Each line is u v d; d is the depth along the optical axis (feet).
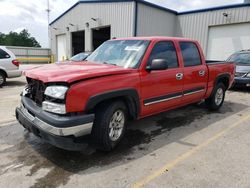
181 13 58.34
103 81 11.27
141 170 10.69
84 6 69.87
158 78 14.05
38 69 12.55
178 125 16.90
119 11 56.70
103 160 11.54
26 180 9.78
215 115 19.60
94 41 71.26
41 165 10.98
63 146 10.36
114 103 11.98
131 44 14.83
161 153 12.41
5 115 18.66
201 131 15.78
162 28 58.08
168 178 10.08
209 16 52.60
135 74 12.80
